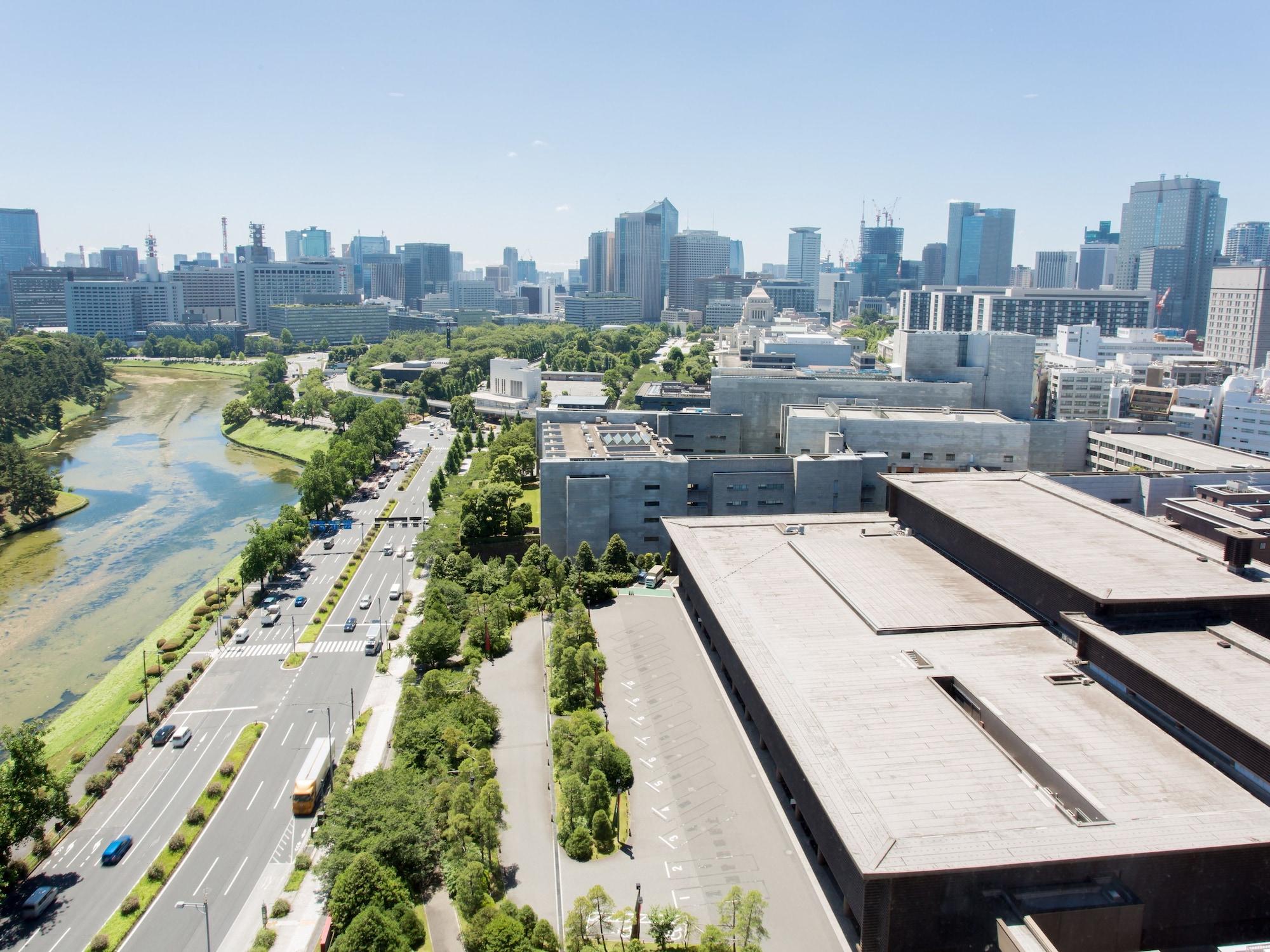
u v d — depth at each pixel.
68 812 149.25
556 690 182.25
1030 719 135.38
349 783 154.00
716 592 190.38
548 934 118.88
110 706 197.38
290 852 147.88
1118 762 123.88
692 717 175.12
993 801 117.00
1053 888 106.56
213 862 145.25
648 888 129.75
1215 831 109.56
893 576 195.00
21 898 137.25
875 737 132.12
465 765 151.75
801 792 138.00
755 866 133.12
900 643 163.00
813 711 139.75
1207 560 173.88
